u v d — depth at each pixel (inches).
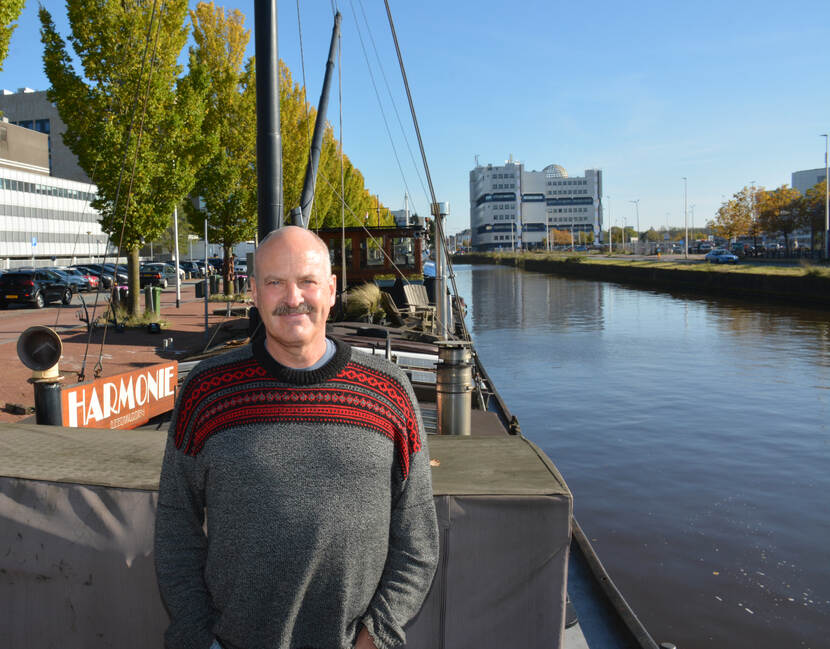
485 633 80.4
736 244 3388.3
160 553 61.9
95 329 631.8
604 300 1501.0
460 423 172.2
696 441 409.7
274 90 214.4
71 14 604.4
